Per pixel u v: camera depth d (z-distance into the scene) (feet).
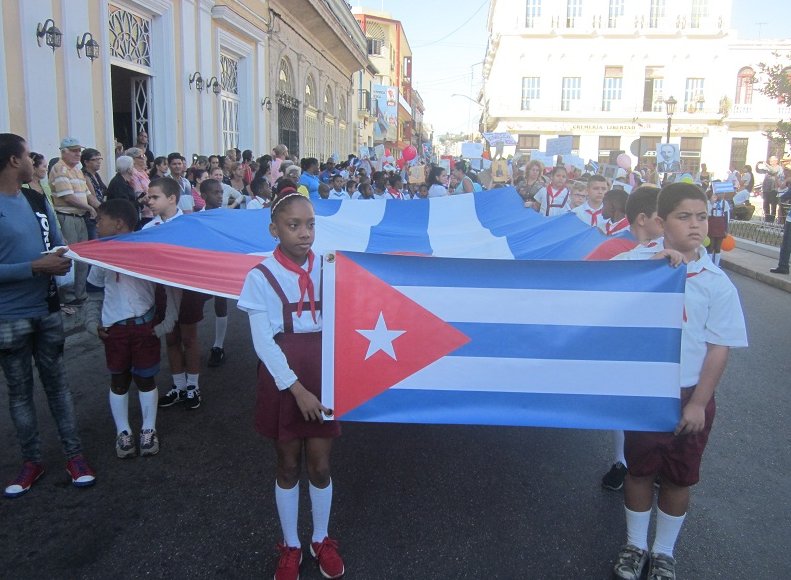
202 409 16.44
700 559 10.44
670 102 77.87
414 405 9.63
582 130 137.28
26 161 11.68
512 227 21.12
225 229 15.20
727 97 133.28
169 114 37.65
